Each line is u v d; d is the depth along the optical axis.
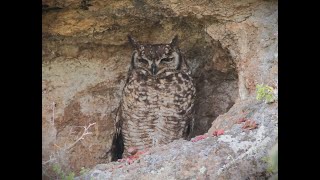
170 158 10.66
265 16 11.83
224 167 10.19
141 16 12.29
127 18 12.32
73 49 12.84
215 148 10.49
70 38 12.59
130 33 12.78
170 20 12.52
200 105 13.29
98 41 12.73
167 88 12.84
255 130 10.63
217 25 12.16
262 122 10.72
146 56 12.74
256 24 11.79
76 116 13.16
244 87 11.80
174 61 12.81
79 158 13.12
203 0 11.91
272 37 11.70
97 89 13.23
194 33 12.75
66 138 13.09
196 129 13.31
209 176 10.18
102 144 13.32
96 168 11.09
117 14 12.16
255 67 11.66
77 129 13.17
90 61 13.09
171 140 13.01
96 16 12.15
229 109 12.43
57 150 12.94
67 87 13.08
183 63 12.91
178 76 12.85
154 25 12.70
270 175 9.88
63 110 13.07
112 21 12.32
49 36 12.45
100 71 13.18
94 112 13.26
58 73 12.98
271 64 11.56
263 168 10.00
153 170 10.55
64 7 11.88
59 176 11.40
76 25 12.23
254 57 11.75
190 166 10.38
